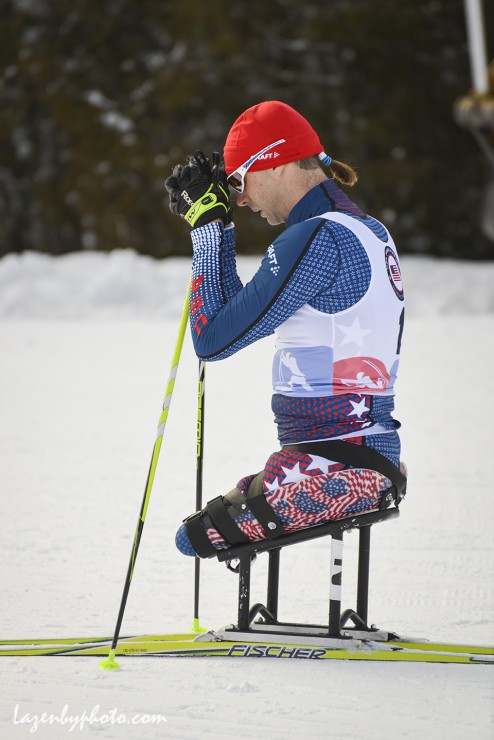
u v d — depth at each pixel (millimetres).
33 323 44812
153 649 9539
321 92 75250
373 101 75750
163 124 77062
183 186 9500
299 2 75000
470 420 21906
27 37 82750
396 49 75000
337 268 8883
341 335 8977
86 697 8492
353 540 13555
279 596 11422
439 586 11672
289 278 8812
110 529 13984
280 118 9242
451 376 28031
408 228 75562
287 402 9195
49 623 10375
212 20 74000
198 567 10180
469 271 53812
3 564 12391
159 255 79438
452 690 8625
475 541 13453
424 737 7730
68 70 80750
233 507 9258
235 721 8016
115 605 11008
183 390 26391
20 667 9156
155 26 81250
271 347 35344
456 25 75875
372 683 8773
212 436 20359
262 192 9391
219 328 9031
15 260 51656
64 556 12766
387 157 75562
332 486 8977
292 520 9125
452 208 77562
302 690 8609
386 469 9117
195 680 8852
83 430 21125
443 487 16328
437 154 76188
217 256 9312
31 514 14711
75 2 81125
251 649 9445
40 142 85938
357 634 9547
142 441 20016
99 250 81500
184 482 16672
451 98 75438
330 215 9031
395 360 9336
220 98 75438
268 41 75438
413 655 9281
